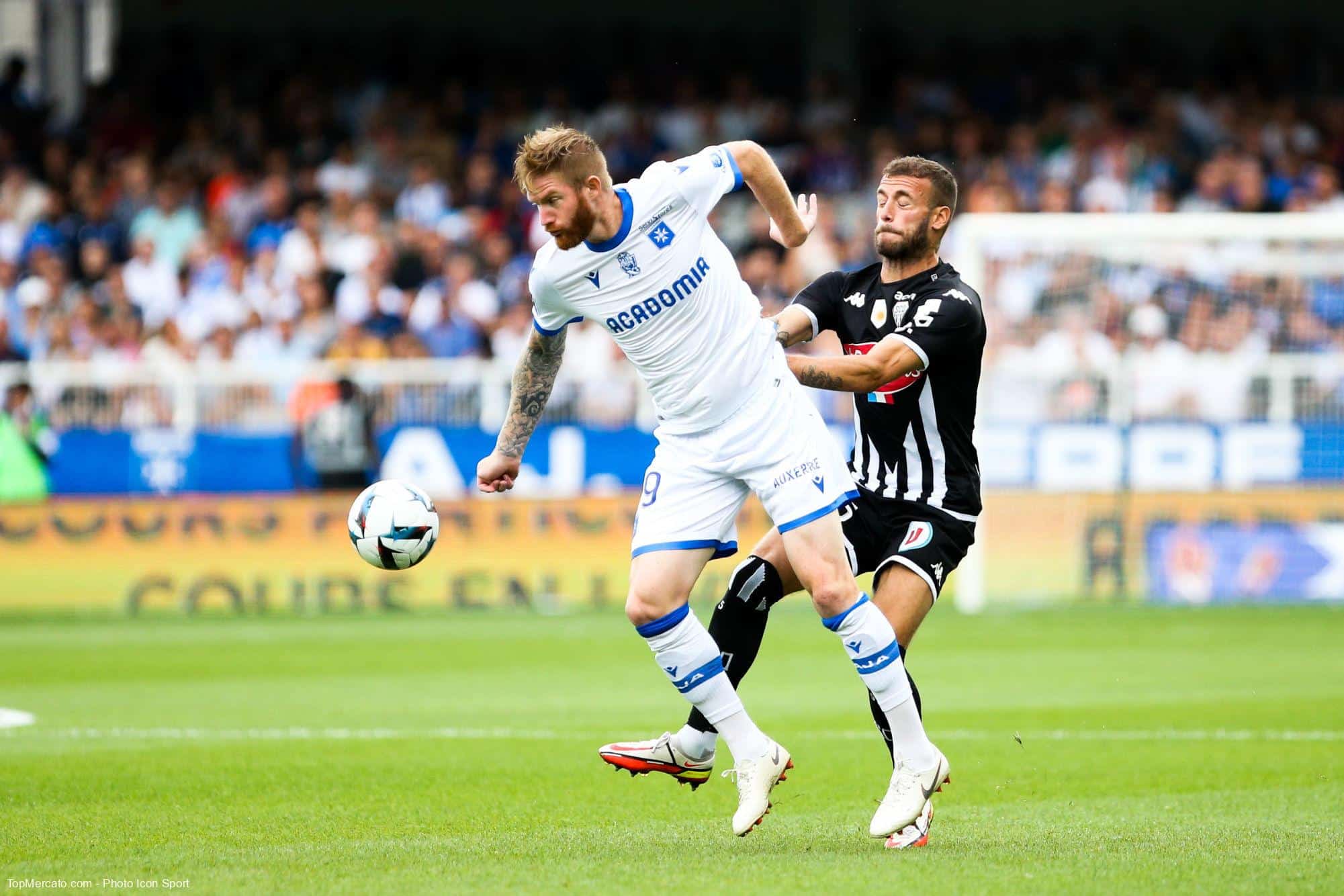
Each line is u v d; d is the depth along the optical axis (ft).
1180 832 57.88
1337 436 160.97
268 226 209.15
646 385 55.21
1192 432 161.99
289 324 185.37
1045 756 78.02
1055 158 221.25
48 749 80.43
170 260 207.72
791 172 220.64
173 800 65.98
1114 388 162.81
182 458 164.35
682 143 232.53
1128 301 166.91
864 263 201.98
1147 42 246.68
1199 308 167.63
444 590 164.45
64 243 211.20
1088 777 71.97
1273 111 231.30
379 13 259.80
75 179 218.18
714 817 62.28
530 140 51.26
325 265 200.23
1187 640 132.67
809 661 121.08
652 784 70.13
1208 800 65.98
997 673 112.27
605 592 165.07
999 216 157.48
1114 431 162.81
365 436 164.04
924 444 58.18
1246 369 161.79
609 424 165.27
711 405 53.26
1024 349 165.58
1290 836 56.85
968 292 57.21
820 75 238.48
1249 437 161.68
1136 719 90.68
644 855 53.31
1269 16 253.65
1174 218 156.04
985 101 239.91
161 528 164.14
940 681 107.96
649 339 53.11
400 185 223.10
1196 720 90.12
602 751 57.06
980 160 224.33
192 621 154.20
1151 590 162.09
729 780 71.20
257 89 243.60
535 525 165.27
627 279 52.37
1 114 227.61
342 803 65.36
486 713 94.38
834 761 76.79
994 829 59.06
